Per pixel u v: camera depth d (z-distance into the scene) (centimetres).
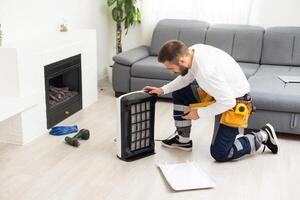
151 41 477
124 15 501
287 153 297
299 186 249
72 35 376
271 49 431
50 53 332
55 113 349
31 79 312
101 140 318
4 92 303
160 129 346
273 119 323
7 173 259
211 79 245
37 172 262
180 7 488
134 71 424
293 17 457
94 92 421
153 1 489
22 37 354
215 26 461
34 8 368
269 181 255
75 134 329
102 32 510
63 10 416
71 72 388
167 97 433
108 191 240
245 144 280
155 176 260
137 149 286
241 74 267
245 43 439
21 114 300
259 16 467
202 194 238
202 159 286
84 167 271
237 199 234
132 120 275
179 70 260
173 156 290
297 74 379
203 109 257
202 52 255
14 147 301
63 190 240
